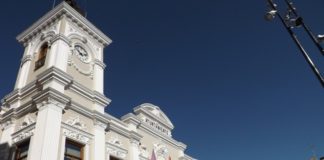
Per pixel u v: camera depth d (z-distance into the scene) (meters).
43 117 16.06
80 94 19.42
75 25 22.30
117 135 21.31
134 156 21.58
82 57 21.58
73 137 17.23
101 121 19.66
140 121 24.16
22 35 23.58
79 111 18.48
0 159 16.83
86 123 18.73
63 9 21.50
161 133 26.53
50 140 15.38
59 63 18.95
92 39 23.50
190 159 29.27
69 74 19.48
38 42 22.14
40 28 22.67
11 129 17.86
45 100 16.72
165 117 28.83
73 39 21.39
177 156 27.84
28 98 18.95
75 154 17.12
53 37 20.44
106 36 24.44
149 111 26.58
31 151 15.16
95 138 18.62
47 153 14.87
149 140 24.89
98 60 22.69
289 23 7.57
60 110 16.88
